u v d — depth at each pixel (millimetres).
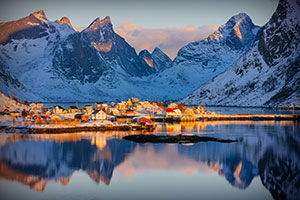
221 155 78812
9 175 61719
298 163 71438
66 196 52781
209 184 58656
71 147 87312
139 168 67812
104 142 95812
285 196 53094
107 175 62844
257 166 69125
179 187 56969
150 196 53344
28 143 92125
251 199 52000
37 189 55500
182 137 105312
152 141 98125
